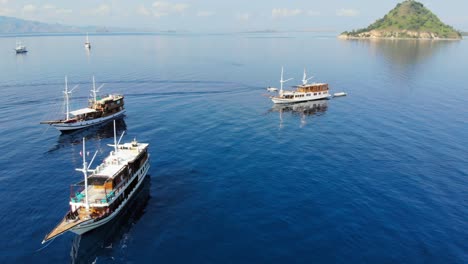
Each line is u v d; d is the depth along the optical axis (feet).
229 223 195.93
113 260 168.14
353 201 217.36
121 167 220.23
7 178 247.70
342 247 174.81
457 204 214.48
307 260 165.89
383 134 347.77
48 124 377.09
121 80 627.87
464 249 173.78
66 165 274.57
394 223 194.29
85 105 455.63
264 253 170.91
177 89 568.41
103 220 192.34
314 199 220.02
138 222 198.39
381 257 167.73
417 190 231.50
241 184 240.94
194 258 168.25
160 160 282.36
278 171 260.83
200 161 280.31
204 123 385.70
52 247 176.35
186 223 196.75
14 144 318.24
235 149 306.35
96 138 344.08
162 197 225.15
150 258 169.17
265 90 580.71
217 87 592.60
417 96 524.52
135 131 360.89
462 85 605.31
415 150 302.45
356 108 461.37
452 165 270.87
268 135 346.74
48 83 582.76
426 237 182.39
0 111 420.36
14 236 182.70
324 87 532.32
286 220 197.77
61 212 204.95
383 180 245.65
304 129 368.27
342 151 301.43
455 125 374.84
